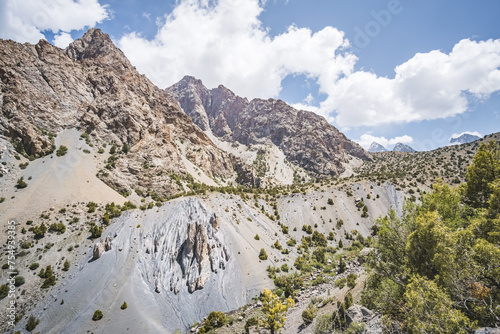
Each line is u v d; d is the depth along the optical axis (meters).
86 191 81.38
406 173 146.00
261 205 117.62
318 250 81.06
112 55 188.88
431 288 16.36
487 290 16.06
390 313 21.98
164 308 50.69
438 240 20.56
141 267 58.97
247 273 62.22
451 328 14.25
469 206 29.67
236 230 77.81
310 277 65.44
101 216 72.38
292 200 124.75
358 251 80.75
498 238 18.80
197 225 68.00
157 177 115.69
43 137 95.19
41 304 47.06
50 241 60.38
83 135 113.69
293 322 40.31
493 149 29.92
